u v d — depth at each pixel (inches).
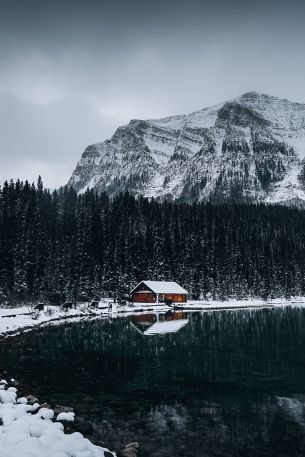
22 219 4616.1
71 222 5708.7
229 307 4530.0
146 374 1189.7
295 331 2288.4
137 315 3270.2
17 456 474.6
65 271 4052.7
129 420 794.8
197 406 898.7
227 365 1334.9
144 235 5871.1
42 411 743.7
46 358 1393.9
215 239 6914.4
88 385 1044.5
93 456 547.8
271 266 6619.1
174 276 5423.2
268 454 661.9
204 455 650.2
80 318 2851.9
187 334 2118.6
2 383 1011.3
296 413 863.1
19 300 3201.3
